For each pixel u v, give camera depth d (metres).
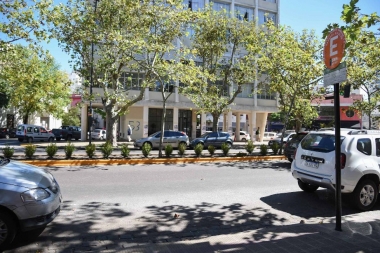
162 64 15.03
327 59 5.06
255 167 13.48
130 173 11.06
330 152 6.88
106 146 14.66
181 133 24.05
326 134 7.29
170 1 15.69
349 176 6.51
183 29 17.66
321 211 6.70
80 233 5.09
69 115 55.41
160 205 6.86
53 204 4.66
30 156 13.46
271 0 39.19
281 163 15.15
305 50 18.58
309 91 18.44
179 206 6.82
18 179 4.45
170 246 4.30
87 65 19.02
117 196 7.53
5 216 4.24
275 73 17.38
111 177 10.12
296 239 4.56
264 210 6.70
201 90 23.20
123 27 16.34
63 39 16.81
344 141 6.73
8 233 4.26
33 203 4.35
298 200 7.56
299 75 16.47
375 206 7.16
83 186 8.57
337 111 5.00
